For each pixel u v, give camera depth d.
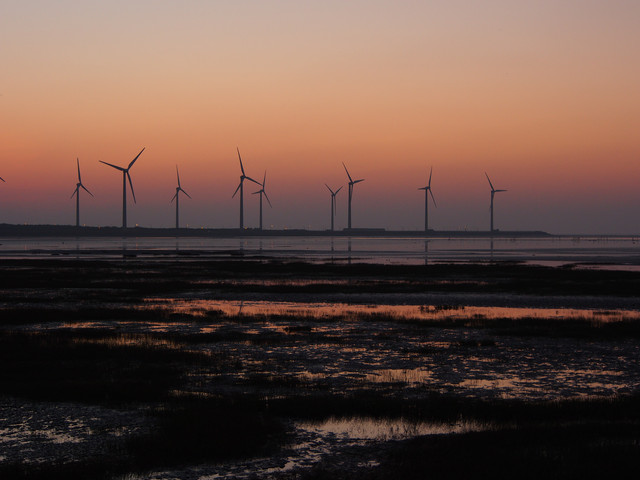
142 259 103.81
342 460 10.71
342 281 57.50
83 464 10.50
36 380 17.11
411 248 177.12
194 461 10.69
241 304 38.69
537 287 50.91
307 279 60.19
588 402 14.55
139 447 11.26
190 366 19.16
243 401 14.61
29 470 10.22
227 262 93.38
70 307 36.41
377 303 39.50
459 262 94.62
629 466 10.01
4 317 30.98
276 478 9.91
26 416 13.44
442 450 11.02
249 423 12.66
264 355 21.11
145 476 10.01
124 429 12.45
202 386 16.47
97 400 14.80
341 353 21.50
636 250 165.62
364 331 26.88
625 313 33.94
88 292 46.50
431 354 21.33
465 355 21.14
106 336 25.08
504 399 15.07
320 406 14.16
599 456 10.49
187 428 12.27
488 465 10.16
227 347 22.70
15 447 11.40
